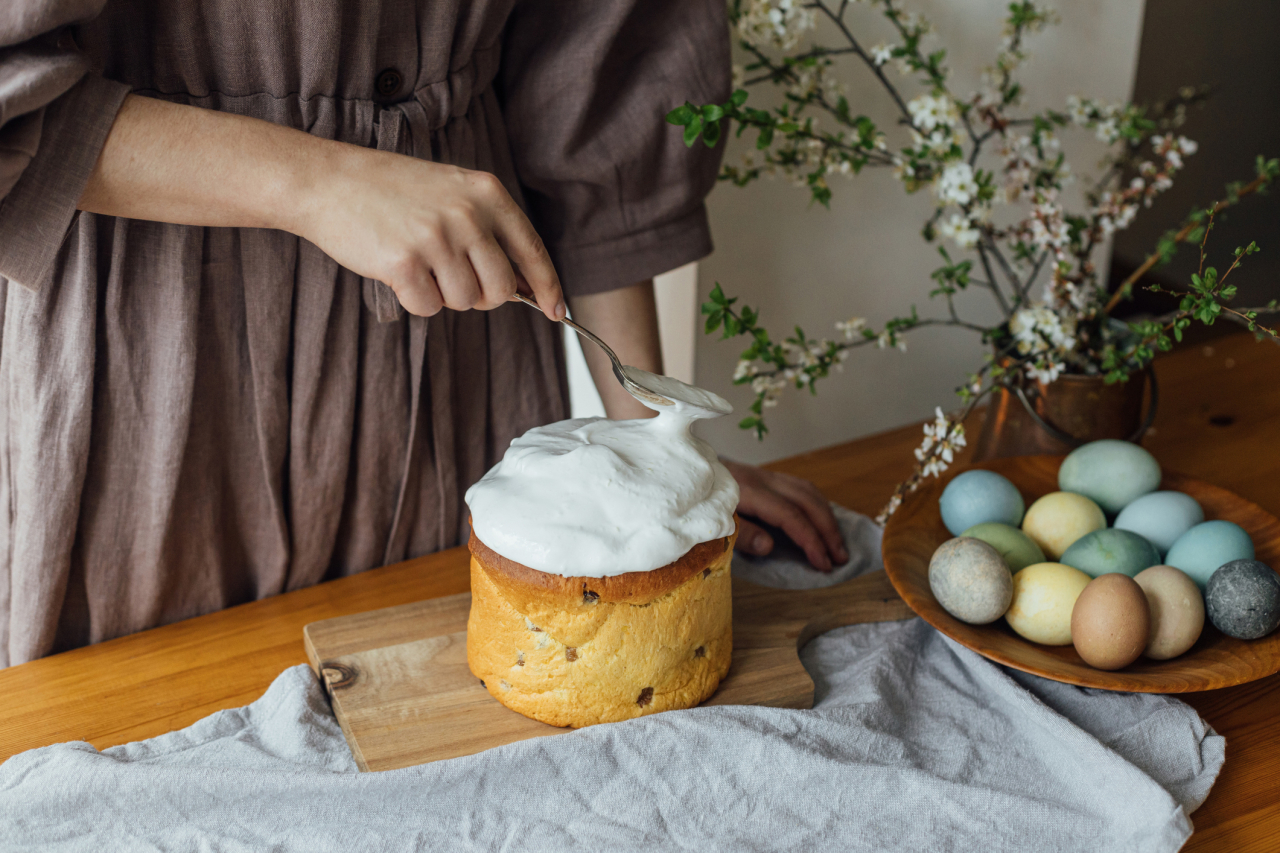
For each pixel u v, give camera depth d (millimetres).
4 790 628
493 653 704
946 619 767
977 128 1499
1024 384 1006
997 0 1416
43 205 604
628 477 666
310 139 645
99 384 769
